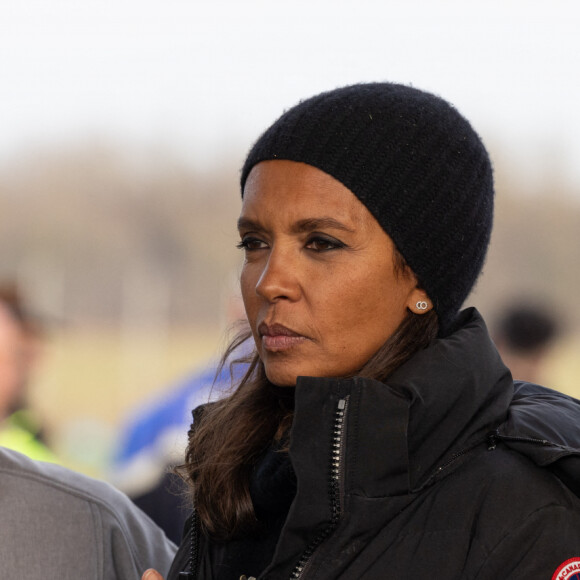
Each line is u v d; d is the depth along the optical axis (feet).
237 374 20.29
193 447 18.62
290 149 15.71
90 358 226.79
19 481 19.24
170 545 21.36
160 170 360.48
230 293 38.06
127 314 282.15
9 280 39.11
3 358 37.76
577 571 13.47
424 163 16.02
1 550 18.48
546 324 42.19
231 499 16.89
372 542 14.48
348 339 15.51
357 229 15.47
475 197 16.70
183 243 329.72
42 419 40.55
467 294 16.94
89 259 331.57
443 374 15.14
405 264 15.90
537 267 266.77
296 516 14.60
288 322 15.46
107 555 19.42
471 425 15.16
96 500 19.85
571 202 283.38
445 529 14.19
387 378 15.62
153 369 217.36
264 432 17.65
